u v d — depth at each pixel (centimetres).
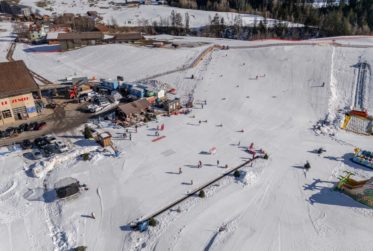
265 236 3142
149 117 5484
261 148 4694
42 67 8262
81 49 9731
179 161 4341
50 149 4403
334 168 4244
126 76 7562
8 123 5238
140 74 7650
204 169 4178
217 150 4619
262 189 3816
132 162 4288
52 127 5144
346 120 5538
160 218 3347
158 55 8838
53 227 3256
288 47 8512
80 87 6425
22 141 4694
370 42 9019
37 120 5356
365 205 3575
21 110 5331
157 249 2991
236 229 3216
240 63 7962
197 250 2983
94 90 6619
